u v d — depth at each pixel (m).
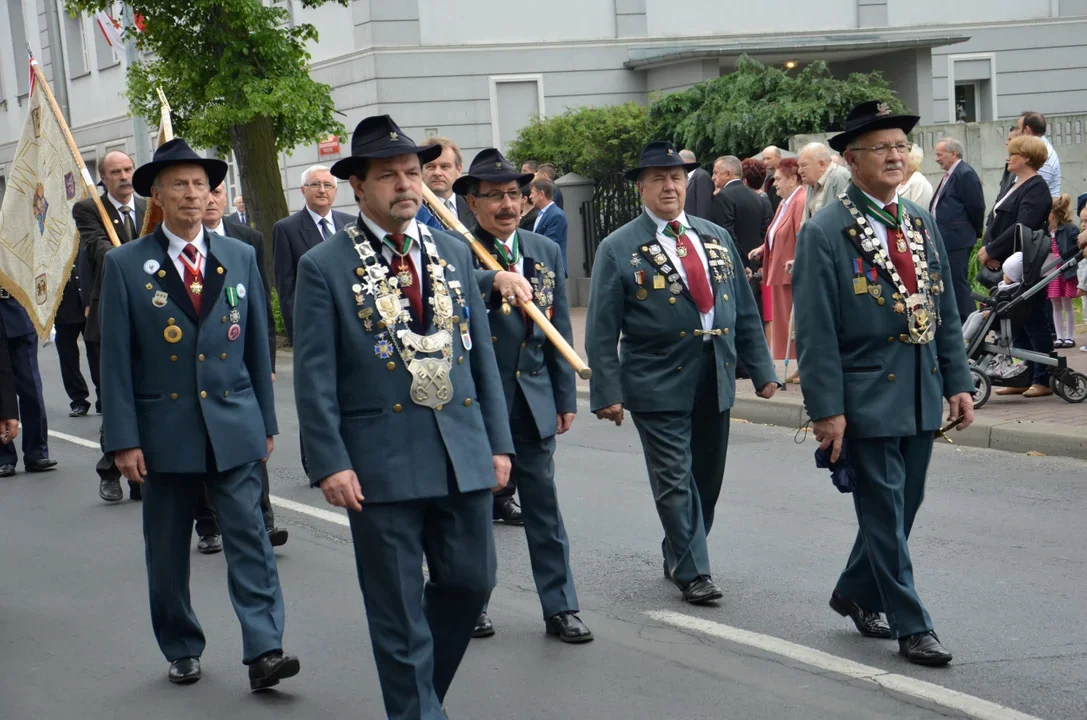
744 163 12.52
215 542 7.14
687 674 4.88
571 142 20.47
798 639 5.18
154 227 5.78
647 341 5.81
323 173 8.18
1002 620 5.28
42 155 7.04
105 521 8.01
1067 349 12.27
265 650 4.86
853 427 4.86
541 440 5.50
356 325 4.06
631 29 22.39
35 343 9.75
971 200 10.77
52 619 6.05
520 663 5.12
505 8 21.78
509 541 7.04
